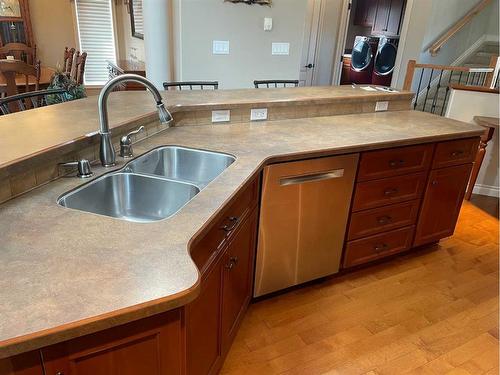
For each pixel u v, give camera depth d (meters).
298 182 1.89
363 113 2.76
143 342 0.90
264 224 1.87
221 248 1.38
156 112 1.93
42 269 0.87
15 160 1.18
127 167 1.57
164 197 1.52
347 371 1.72
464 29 6.23
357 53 6.51
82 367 0.83
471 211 3.36
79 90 2.93
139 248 0.97
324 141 2.01
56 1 5.46
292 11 4.15
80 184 1.35
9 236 1.00
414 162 2.26
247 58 4.12
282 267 2.06
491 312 2.13
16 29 5.28
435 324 2.02
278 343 1.86
